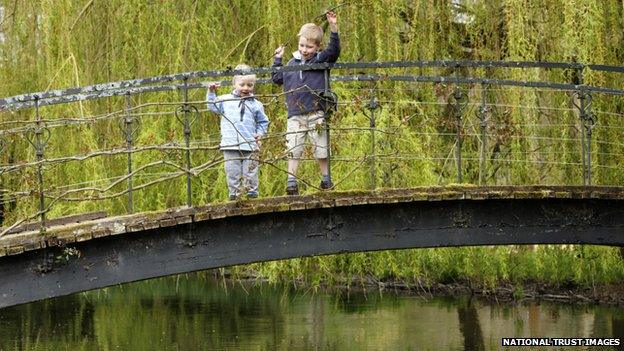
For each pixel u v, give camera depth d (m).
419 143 13.51
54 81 13.45
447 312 16.95
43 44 13.98
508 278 17.39
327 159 9.77
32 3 14.49
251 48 14.27
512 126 13.45
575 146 14.21
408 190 9.64
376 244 9.66
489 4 14.66
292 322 16.48
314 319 16.70
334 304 18.20
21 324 17.08
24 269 8.26
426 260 15.39
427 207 9.88
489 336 14.73
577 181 14.19
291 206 9.15
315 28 9.88
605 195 10.27
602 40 13.59
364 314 17.05
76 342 15.17
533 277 18.00
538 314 16.39
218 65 13.90
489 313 16.78
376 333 15.24
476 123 14.56
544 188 10.09
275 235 9.26
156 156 13.35
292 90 9.32
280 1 13.73
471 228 10.02
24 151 13.52
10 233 8.98
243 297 19.59
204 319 17.05
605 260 15.52
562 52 13.73
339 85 13.75
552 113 14.34
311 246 9.41
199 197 13.52
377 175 13.14
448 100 14.27
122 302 19.53
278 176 13.30
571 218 10.35
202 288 21.28
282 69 9.44
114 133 13.70
